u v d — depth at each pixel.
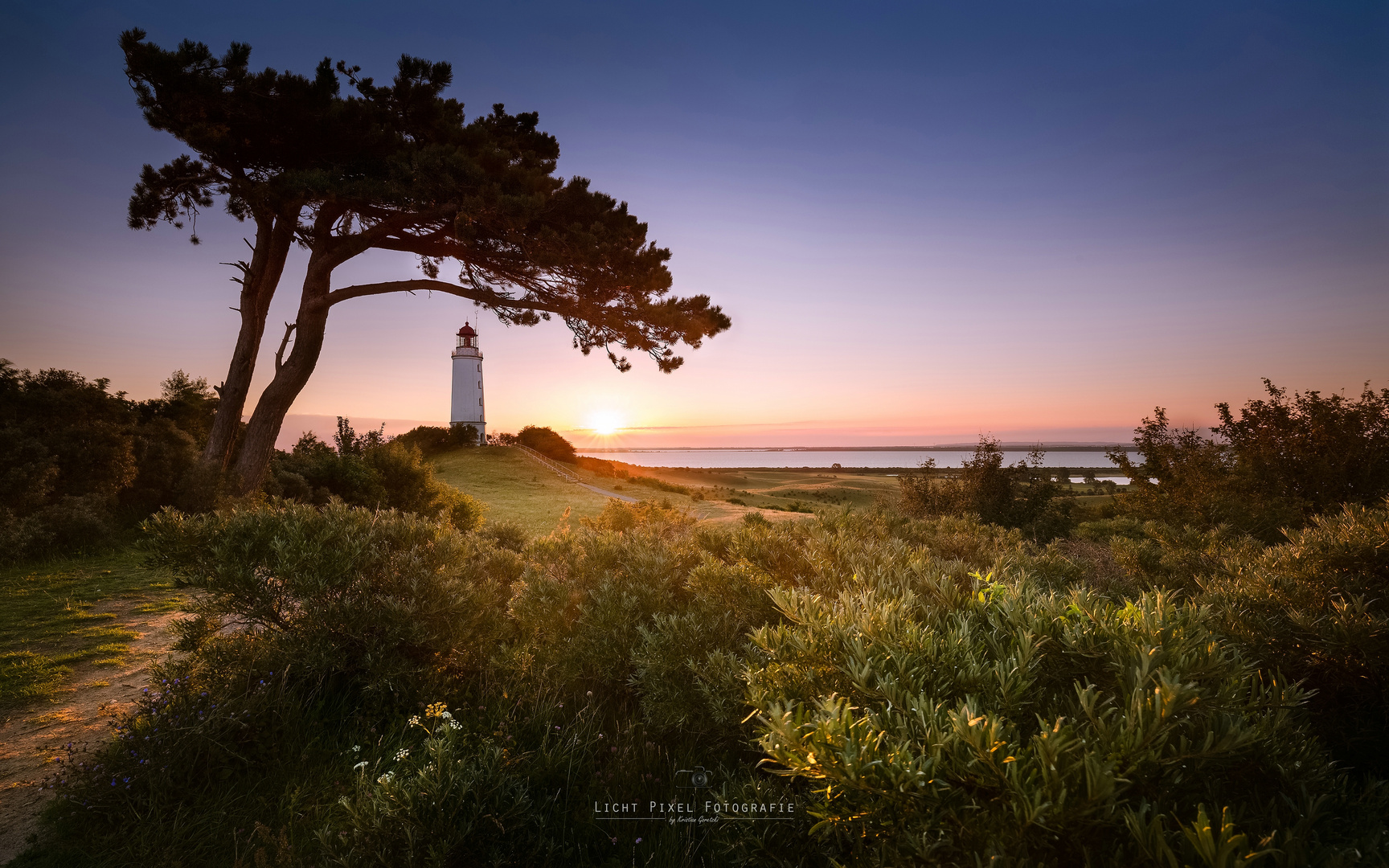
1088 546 6.46
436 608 3.50
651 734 2.93
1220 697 1.39
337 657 3.35
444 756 2.20
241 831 2.42
